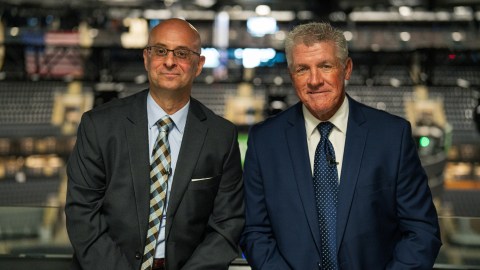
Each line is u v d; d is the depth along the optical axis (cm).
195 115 207
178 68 196
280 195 202
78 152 202
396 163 196
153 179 200
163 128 202
